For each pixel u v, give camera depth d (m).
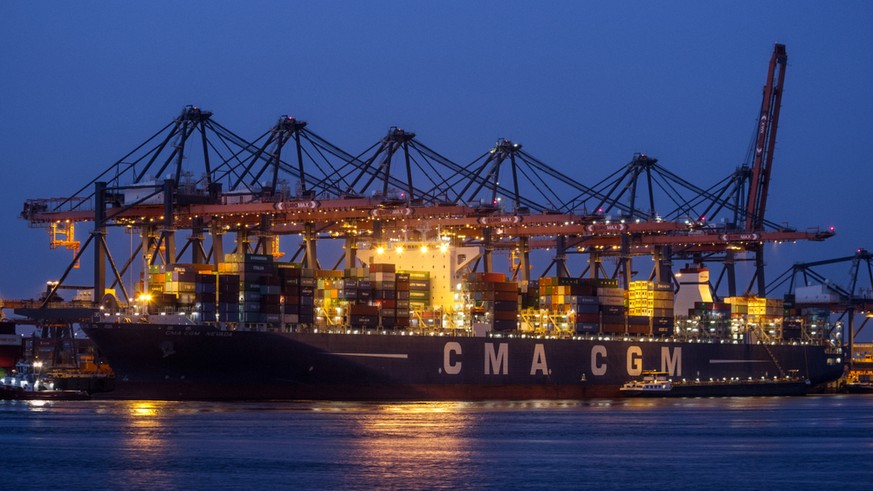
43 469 154.00
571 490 141.38
